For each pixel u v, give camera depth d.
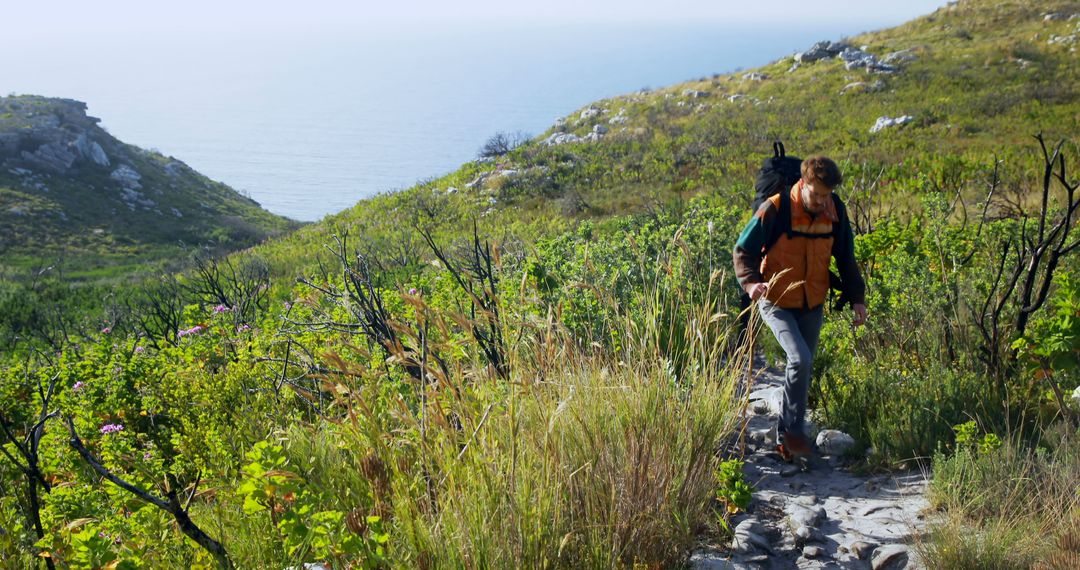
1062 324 3.94
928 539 3.20
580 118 50.94
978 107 33.72
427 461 2.91
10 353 10.49
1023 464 3.51
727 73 55.03
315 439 3.63
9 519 3.43
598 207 28.44
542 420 3.17
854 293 4.40
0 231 80.75
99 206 96.31
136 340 6.59
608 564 2.77
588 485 3.01
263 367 4.91
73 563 2.61
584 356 3.81
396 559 2.59
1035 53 42.03
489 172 39.47
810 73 47.28
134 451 4.09
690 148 35.47
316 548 2.50
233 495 3.24
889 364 5.05
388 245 23.11
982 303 5.41
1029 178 14.78
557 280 5.46
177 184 115.38
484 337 4.16
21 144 98.62
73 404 5.09
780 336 4.25
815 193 4.15
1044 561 2.85
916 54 46.78
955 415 4.26
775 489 3.98
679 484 3.30
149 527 2.93
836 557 3.26
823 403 4.82
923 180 13.79
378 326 4.28
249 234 95.69
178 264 33.88
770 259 4.29
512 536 2.62
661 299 5.14
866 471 4.09
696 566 3.14
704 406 3.76
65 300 22.12
